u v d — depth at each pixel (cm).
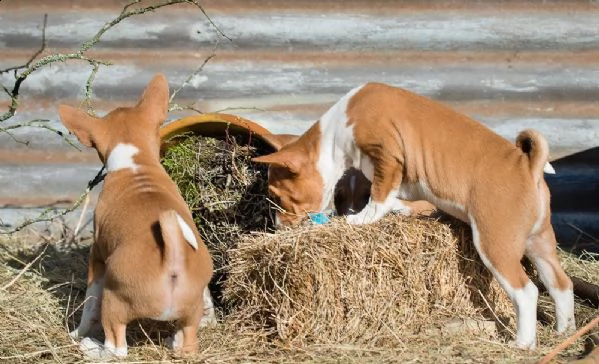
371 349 798
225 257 927
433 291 855
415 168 880
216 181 949
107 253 802
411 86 1152
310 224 874
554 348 807
